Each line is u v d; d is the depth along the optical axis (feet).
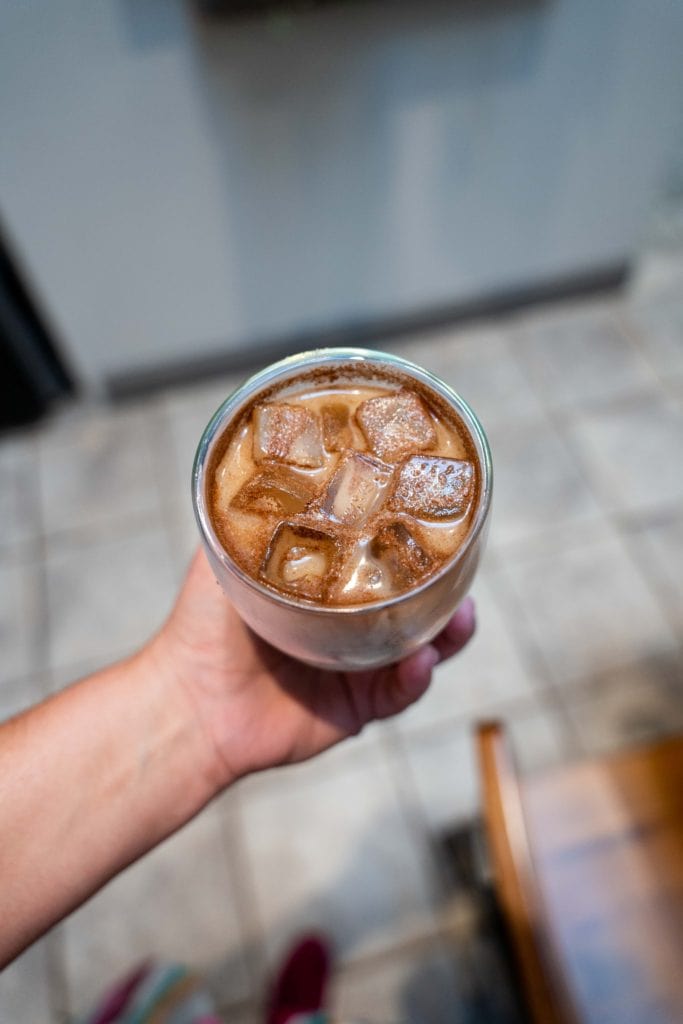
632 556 2.32
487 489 0.77
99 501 2.49
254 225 2.28
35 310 2.44
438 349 2.84
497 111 2.19
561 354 2.80
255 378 0.86
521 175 2.40
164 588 2.30
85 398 2.72
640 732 2.03
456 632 1.05
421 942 1.78
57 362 2.62
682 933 1.22
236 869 1.87
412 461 0.81
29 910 0.92
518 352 2.82
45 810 0.95
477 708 2.06
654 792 1.34
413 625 0.75
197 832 1.91
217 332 2.59
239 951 1.79
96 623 2.25
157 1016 1.62
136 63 1.82
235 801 1.94
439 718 2.05
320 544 0.78
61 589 2.32
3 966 0.91
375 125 2.11
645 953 1.21
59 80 1.80
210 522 0.78
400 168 2.25
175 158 2.04
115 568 2.35
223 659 1.04
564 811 1.33
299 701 1.07
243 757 1.06
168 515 2.45
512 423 2.64
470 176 2.35
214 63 1.86
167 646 1.04
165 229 2.22
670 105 2.32
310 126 2.07
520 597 2.25
